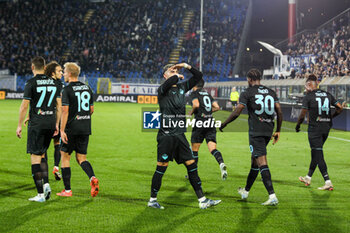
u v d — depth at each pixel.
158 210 19.02
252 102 20.19
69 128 20.81
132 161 33.47
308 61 112.00
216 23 177.88
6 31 158.75
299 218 17.97
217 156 25.81
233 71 163.88
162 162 19.22
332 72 91.75
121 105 123.12
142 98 142.38
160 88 18.95
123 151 38.88
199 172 29.20
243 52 177.00
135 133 53.78
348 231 16.27
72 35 166.75
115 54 160.00
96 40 166.25
